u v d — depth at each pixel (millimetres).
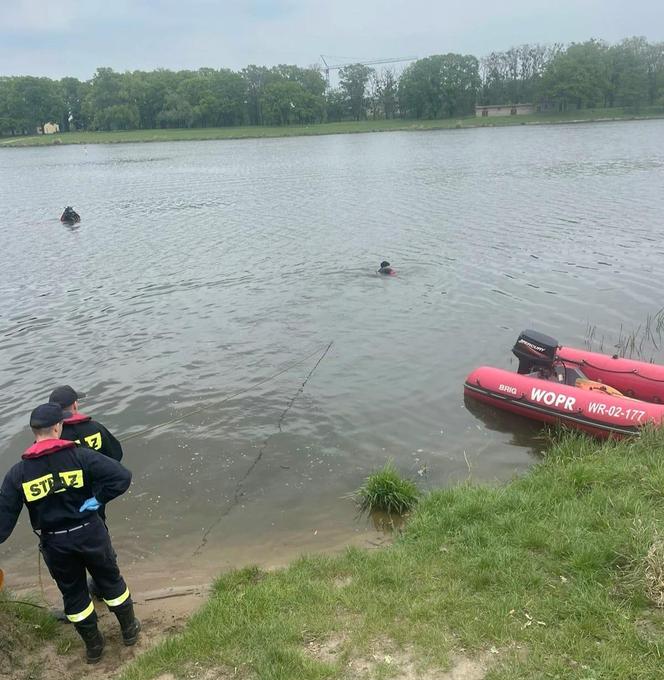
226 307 13477
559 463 6758
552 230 19641
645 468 6059
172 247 19938
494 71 120875
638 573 4297
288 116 120625
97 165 57406
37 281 16406
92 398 9289
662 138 60781
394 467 7297
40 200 33438
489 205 24953
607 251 16703
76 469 3982
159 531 6266
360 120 127375
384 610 4320
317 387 9445
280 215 25125
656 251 16453
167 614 4812
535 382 8539
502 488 6219
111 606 4273
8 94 122438
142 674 3947
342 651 3965
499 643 3910
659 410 7582
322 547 5871
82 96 134750
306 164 49188
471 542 5090
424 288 14219
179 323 12562
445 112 116875
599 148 51062
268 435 8086
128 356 10922
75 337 12023
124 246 20406
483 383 8891
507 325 11734
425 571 4770
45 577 5656
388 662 3838
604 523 5055
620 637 3830
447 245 18281
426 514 5734
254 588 4766
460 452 7648
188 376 9969
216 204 29188
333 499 6707
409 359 10383
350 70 126438
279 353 10812
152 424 8461
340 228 21750
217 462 7488
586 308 12453
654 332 11117
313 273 15867
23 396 9484
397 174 38156
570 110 112375
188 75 133250
